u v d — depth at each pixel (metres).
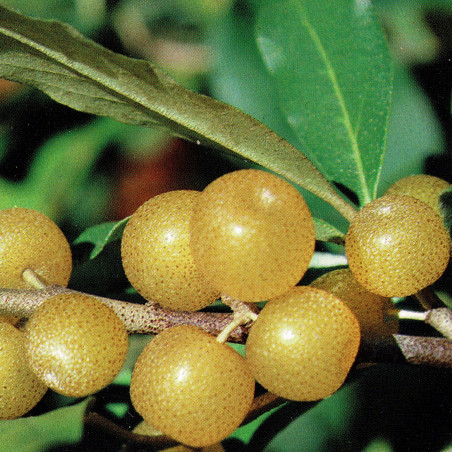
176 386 0.12
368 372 0.14
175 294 0.12
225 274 0.12
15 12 0.12
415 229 0.12
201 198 0.12
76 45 0.13
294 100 0.15
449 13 0.17
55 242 0.13
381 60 0.14
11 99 0.19
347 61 0.14
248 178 0.12
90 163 0.19
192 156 0.19
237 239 0.12
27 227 0.13
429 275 0.12
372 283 0.12
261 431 0.14
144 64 0.13
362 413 0.14
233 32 0.18
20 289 0.13
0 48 0.13
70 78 0.13
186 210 0.12
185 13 0.21
